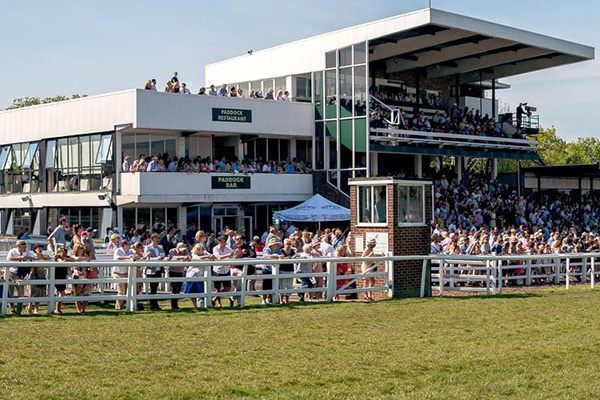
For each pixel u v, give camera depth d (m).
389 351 15.24
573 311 20.34
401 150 45.41
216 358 14.32
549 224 48.22
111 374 13.03
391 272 22.86
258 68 49.53
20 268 19.64
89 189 42.09
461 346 15.82
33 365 13.40
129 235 37.47
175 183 39.34
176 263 19.14
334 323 18.03
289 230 36.62
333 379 13.15
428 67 53.22
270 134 44.31
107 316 18.31
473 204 46.00
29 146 46.72
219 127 42.03
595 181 60.84
